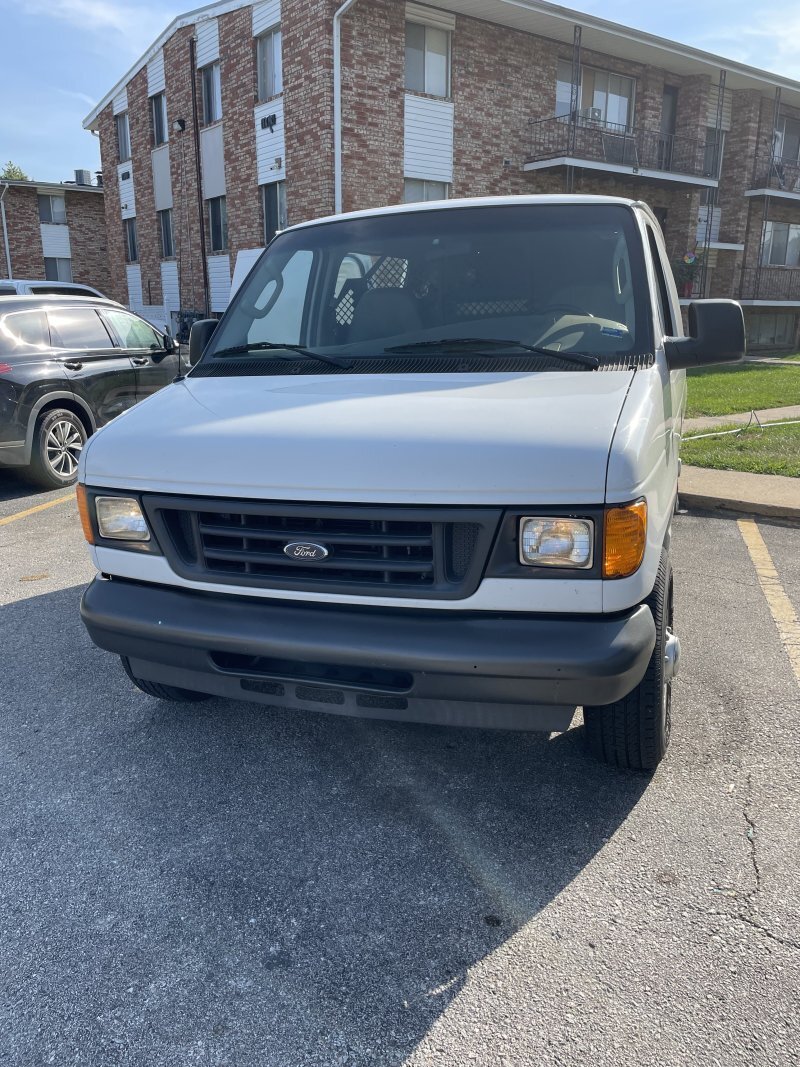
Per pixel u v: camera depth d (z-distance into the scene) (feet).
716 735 11.06
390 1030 6.68
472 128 59.77
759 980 7.06
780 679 12.69
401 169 56.70
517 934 7.68
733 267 82.74
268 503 8.30
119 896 8.28
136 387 29.37
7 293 42.34
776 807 9.50
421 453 7.82
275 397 9.57
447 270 11.25
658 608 8.89
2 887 8.41
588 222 11.31
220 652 9.00
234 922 7.91
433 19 55.93
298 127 56.18
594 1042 6.50
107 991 7.11
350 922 7.88
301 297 11.92
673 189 75.31
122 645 9.37
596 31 60.80
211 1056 6.48
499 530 7.72
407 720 8.63
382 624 8.14
